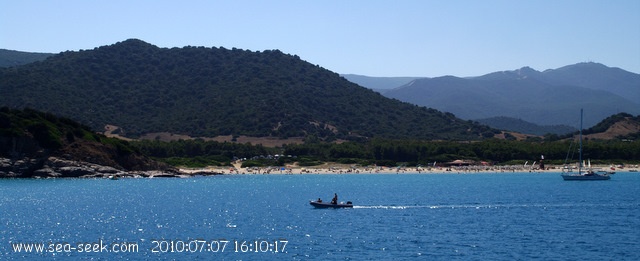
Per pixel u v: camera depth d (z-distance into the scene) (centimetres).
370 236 8125
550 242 7706
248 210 11312
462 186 17912
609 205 12012
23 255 6975
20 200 13225
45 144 19738
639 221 9588
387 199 13512
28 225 9338
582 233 8388
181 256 6912
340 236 8138
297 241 7794
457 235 8206
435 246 7431
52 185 17375
